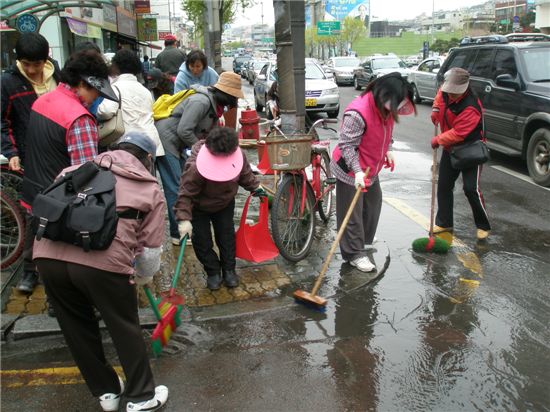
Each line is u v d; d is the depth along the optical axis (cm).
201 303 441
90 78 350
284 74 636
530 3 6116
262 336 395
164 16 4775
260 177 764
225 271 468
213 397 325
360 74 2588
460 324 413
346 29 7100
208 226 453
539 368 356
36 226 270
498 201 733
